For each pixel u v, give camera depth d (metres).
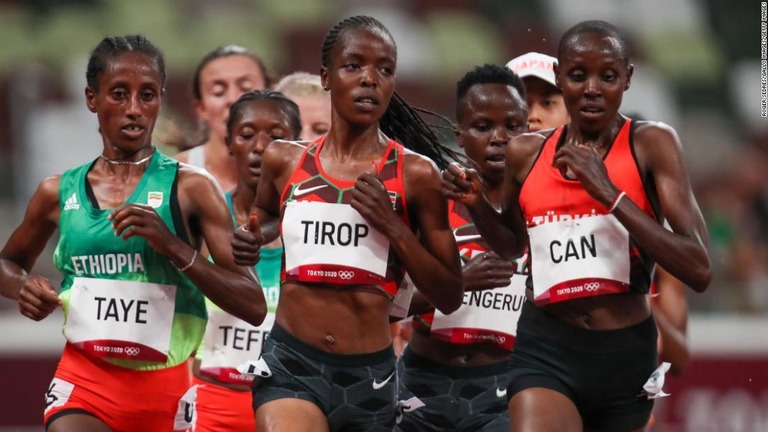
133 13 60.03
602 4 66.38
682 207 14.75
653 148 15.03
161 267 15.88
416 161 15.03
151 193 15.95
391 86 14.91
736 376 31.22
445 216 15.10
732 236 39.03
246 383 19.81
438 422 19.06
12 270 16.77
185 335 16.23
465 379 18.89
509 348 18.84
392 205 14.80
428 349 18.98
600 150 15.30
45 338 29.45
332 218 14.89
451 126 19.16
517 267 18.77
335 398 14.98
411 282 16.25
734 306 33.44
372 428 15.26
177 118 42.66
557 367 15.48
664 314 21.95
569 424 15.16
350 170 15.04
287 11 61.84
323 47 15.24
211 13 61.00
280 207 15.37
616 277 15.13
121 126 15.85
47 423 15.97
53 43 57.47
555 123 20.39
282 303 15.25
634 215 14.44
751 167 51.31
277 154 15.52
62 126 49.78
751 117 61.06
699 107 62.03
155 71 16.02
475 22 64.19
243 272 15.91
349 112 14.73
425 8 64.19
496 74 18.94
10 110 50.44
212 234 15.98
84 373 15.99
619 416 15.65
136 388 16.02
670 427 30.78
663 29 66.06
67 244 15.94
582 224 15.20
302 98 23.34
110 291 15.82
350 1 62.94
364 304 14.91
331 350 14.92
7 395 29.05
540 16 65.25
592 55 14.88
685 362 21.62
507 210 16.33
